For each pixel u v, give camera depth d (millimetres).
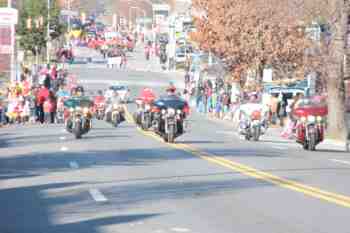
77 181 31688
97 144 51312
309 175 34500
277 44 97438
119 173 34562
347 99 82688
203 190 28969
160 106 54312
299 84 98750
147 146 49875
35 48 149625
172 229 21016
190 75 145250
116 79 170250
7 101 87375
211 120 99000
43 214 23531
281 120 88312
